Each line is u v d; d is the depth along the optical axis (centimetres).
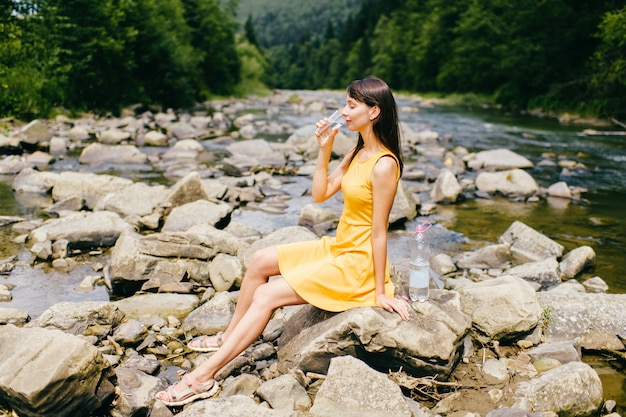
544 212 742
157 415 273
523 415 262
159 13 2595
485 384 311
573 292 412
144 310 402
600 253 576
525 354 344
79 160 980
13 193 747
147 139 1204
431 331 310
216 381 308
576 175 981
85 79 1747
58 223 566
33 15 1630
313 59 10700
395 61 5153
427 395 301
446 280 483
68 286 449
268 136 1415
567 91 2420
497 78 3338
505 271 507
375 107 308
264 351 337
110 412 272
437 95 3938
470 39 3331
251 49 5819
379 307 317
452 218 702
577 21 2405
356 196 312
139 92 2019
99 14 1748
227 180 842
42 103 1488
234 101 2958
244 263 463
